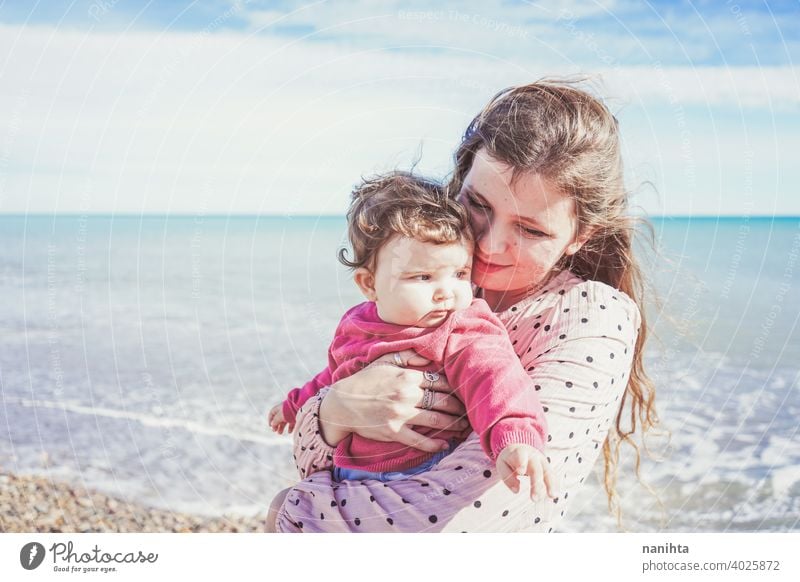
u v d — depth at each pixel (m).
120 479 4.69
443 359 1.68
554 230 1.64
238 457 5.13
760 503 4.68
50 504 4.27
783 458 5.18
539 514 1.51
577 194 1.65
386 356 1.72
